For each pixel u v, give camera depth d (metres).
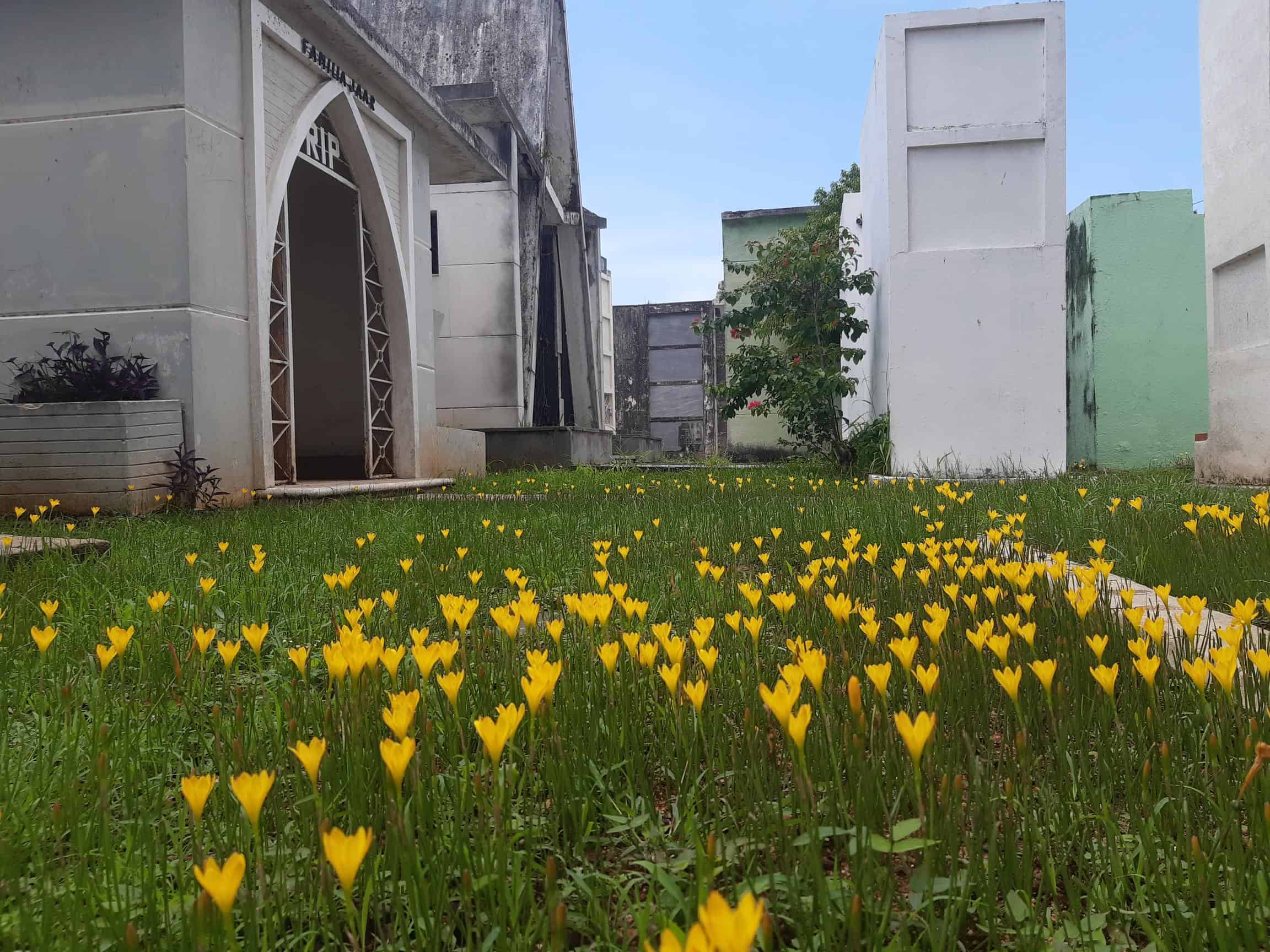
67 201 8.22
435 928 1.23
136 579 4.07
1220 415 10.45
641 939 1.15
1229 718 1.85
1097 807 1.69
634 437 26.08
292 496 9.03
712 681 2.35
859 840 1.29
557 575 4.51
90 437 7.36
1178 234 15.51
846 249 14.32
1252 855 1.41
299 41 9.89
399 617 3.22
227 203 8.64
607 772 1.85
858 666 2.40
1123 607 2.85
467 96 16.98
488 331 17.95
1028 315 11.22
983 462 11.31
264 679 2.82
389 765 1.30
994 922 1.35
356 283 14.71
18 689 2.56
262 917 1.36
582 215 24.22
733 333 14.70
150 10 8.04
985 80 11.26
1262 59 9.32
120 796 1.90
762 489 9.91
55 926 1.37
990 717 2.25
